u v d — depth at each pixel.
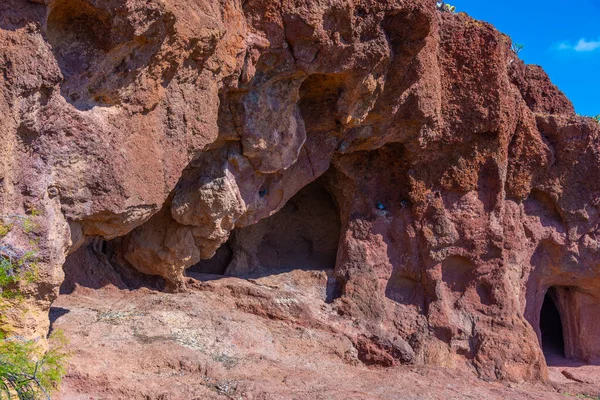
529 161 13.32
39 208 6.43
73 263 10.30
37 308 6.71
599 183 13.88
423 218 12.38
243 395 7.85
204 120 8.17
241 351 9.55
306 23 8.67
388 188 12.60
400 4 9.16
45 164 6.53
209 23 7.52
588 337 15.13
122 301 10.22
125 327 9.12
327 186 13.09
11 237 6.18
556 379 13.62
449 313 12.34
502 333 12.27
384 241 12.47
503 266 12.56
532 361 12.20
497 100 11.70
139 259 10.73
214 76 8.15
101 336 8.70
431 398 9.41
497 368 12.02
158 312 9.73
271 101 9.52
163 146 7.78
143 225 10.62
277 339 10.52
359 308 11.84
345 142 11.29
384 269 12.37
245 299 11.21
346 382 9.50
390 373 10.56
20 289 6.41
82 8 6.27
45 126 6.43
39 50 5.98
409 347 11.64
